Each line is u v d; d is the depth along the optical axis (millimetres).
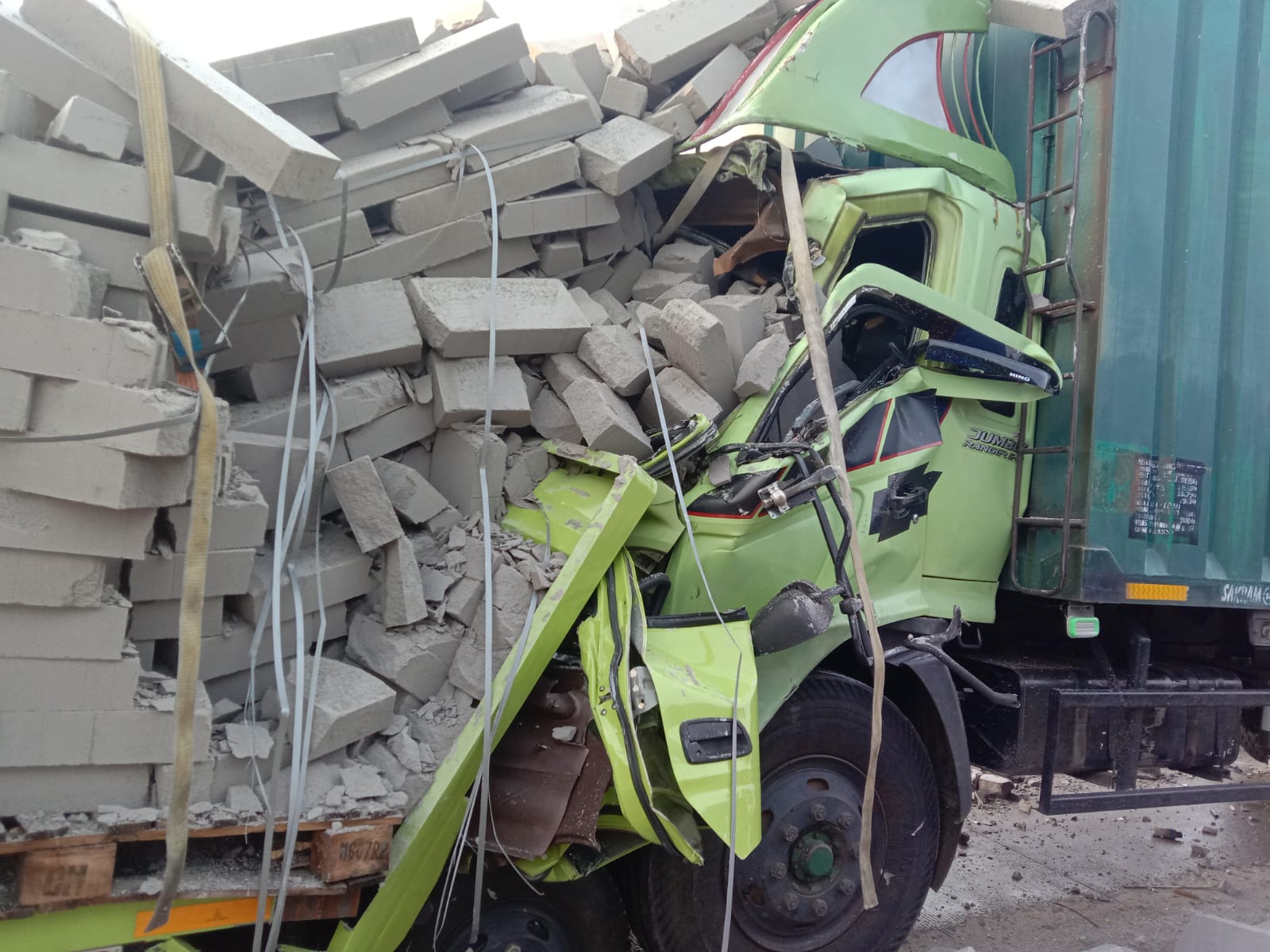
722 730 2697
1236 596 4367
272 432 2834
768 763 3168
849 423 3363
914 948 4176
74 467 2027
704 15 4125
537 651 2686
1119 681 4152
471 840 2600
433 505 3018
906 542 3529
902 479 3484
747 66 4109
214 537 2369
